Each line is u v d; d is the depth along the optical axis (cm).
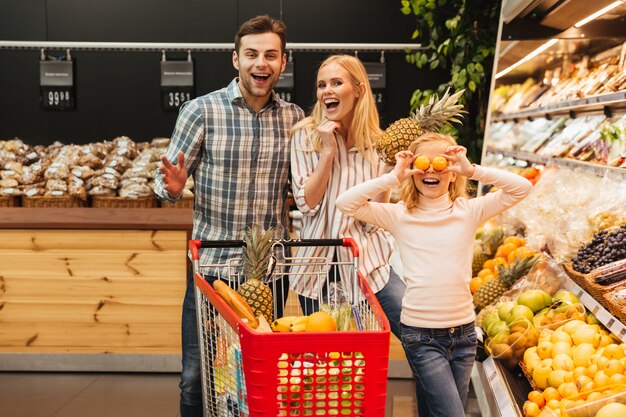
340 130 305
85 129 640
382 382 217
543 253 408
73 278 474
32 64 632
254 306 268
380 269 308
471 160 594
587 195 408
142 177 531
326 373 217
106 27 634
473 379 410
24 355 481
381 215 284
